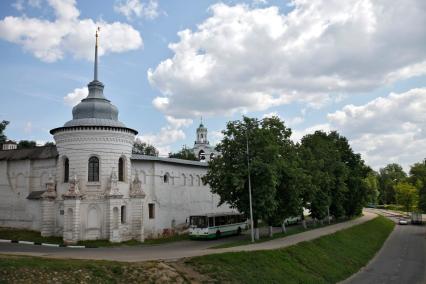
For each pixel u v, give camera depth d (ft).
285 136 164.55
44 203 156.35
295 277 104.47
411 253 168.14
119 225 152.35
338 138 281.74
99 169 155.63
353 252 153.58
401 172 620.90
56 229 156.35
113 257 98.84
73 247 134.62
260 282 94.53
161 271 83.30
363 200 275.39
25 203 176.76
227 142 150.92
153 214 179.63
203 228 162.40
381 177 599.57
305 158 202.39
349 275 123.85
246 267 98.73
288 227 222.07
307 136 248.73
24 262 76.28
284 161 150.71
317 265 120.16
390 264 143.02
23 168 180.75
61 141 158.81
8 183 183.62
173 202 193.36
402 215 389.60
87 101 165.68
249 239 155.02
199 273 88.84
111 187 152.56
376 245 188.24
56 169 170.50
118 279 77.66
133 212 162.20
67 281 72.69
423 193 259.19
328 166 233.76
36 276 72.18
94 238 149.48
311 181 187.93
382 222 291.99
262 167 141.18
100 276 76.84
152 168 182.60
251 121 153.28
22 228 175.32
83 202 150.10
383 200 565.53
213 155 162.81
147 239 166.71
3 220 182.19
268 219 157.38
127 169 163.63
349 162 276.41
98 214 151.94
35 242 144.36
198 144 354.74
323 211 213.05
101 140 156.15
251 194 146.20
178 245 144.97
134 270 81.25
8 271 71.77
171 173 194.18
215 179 151.53
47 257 88.58
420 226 297.94
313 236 159.63
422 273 126.11
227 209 235.81
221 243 147.84
